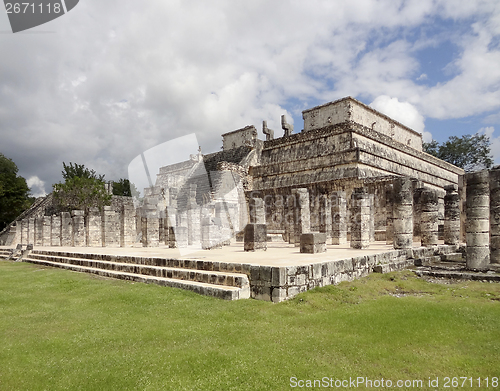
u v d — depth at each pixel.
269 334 5.42
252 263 8.66
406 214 13.80
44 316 6.66
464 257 14.37
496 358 4.48
